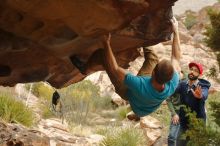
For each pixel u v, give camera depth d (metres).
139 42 4.39
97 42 3.95
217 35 7.08
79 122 14.30
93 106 18.34
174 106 6.97
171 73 3.72
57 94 4.62
